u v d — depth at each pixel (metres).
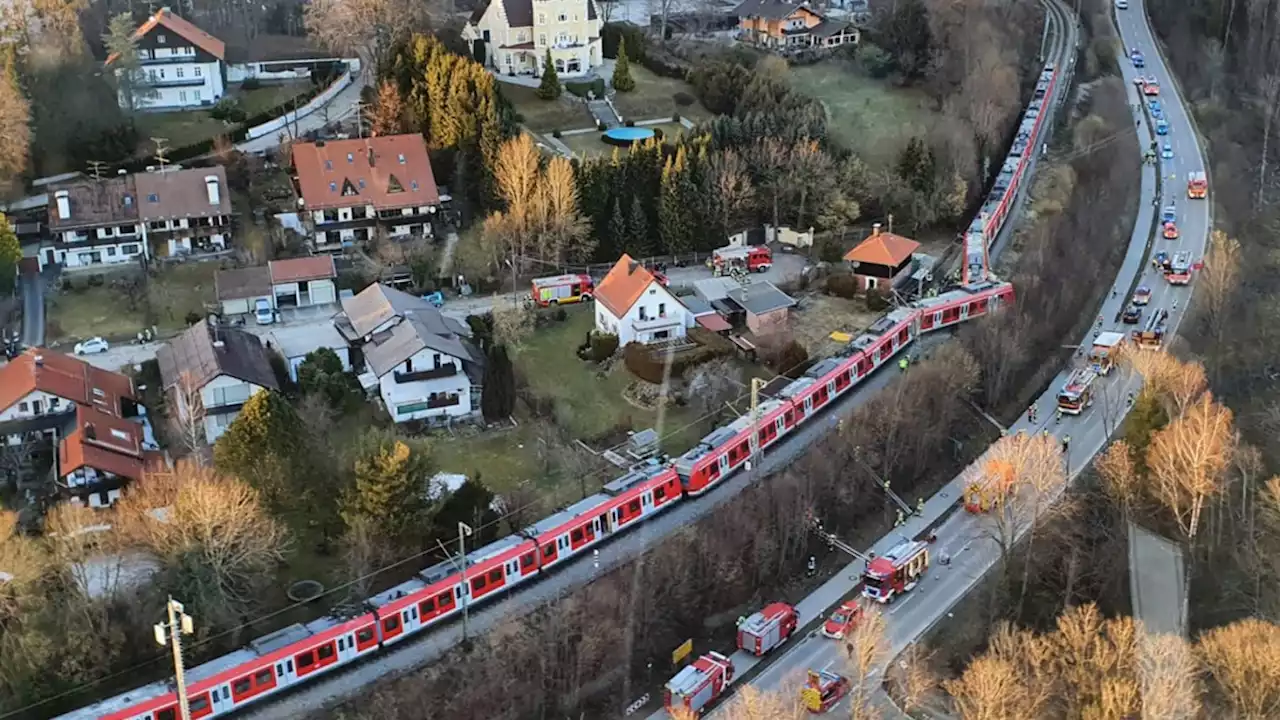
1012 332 131.00
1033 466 106.62
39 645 83.00
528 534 98.69
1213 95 197.25
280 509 98.19
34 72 153.12
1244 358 133.88
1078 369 132.25
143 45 168.88
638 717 92.25
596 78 185.12
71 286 136.62
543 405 119.12
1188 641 94.25
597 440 115.00
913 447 118.88
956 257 151.00
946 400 122.19
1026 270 145.50
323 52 183.38
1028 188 167.00
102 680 84.88
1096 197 168.38
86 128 153.38
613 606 96.94
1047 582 104.06
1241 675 83.81
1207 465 103.06
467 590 94.06
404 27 176.88
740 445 110.75
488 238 141.75
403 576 96.19
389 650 91.06
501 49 187.00
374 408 118.44
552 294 137.38
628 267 130.88
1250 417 124.56
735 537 104.62
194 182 143.62
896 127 178.12
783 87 177.12
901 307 135.62
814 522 109.88
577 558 100.56
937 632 99.75
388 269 140.38
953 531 112.06
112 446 103.62
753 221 154.75
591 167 146.62
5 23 159.38
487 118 150.88
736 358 127.56
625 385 123.69
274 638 87.81
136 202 141.50
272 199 151.50
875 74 195.88
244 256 142.12
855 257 142.38
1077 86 199.50
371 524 93.69
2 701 81.75
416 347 116.19
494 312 133.38
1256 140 185.38
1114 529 109.19
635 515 104.00
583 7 185.62
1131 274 152.88
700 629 100.12
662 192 146.62
